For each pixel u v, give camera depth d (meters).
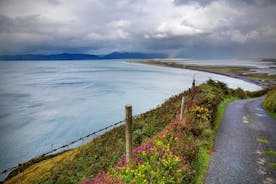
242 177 8.21
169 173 7.05
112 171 7.78
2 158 29.39
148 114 19.69
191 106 14.99
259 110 21.73
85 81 131.50
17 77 163.88
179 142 9.14
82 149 17.50
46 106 62.41
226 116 18.17
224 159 9.70
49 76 171.62
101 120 47.53
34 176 16.61
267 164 9.32
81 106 61.72
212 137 12.45
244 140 12.28
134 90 91.75
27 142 35.19
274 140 12.46
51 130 41.12
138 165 7.37
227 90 31.78
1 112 55.22
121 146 13.20
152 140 9.72
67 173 12.77
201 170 8.64
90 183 7.97
